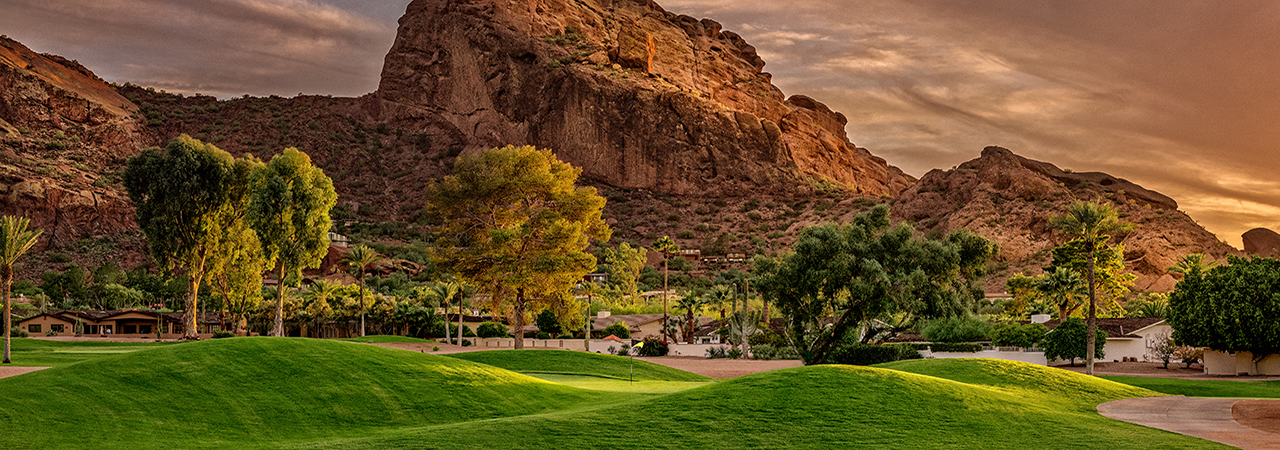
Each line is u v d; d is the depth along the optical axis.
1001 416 24.56
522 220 68.38
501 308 68.62
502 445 20.05
